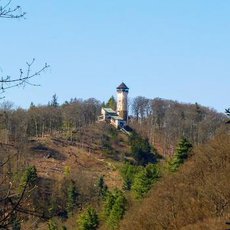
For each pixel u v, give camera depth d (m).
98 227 92.88
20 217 8.28
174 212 66.75
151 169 94.56
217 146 76.81
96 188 123.12
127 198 97.19
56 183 120.00
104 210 96.06
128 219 75.31
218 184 63.88
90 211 91.44
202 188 66.50
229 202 61.69
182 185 71.75
